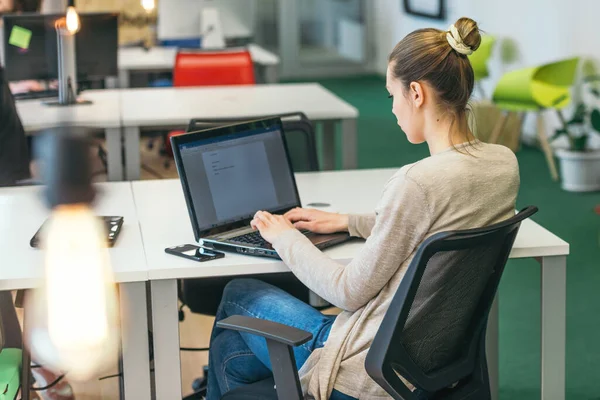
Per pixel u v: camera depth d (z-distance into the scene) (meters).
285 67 11.63
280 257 2.30
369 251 2.06
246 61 5.74
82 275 2.29
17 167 3.98
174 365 2.40
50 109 4.75
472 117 2.17
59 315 2.34
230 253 2.43
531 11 7.26
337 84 10.96
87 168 3.02
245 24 7.23
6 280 2.25
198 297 3.05
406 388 2.00
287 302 2.34
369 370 1.98
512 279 4.40
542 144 6.43
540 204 5.73
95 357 2.97
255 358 2.35
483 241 1.92
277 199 2.72
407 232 2.02
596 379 3.37
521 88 6.22
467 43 2.06
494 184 2.08
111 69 5.49
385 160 7.07
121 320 2.35
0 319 2.40
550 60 7.04
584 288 4.29
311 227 2.55
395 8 10.73
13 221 2.75
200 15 7.05
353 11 11.61
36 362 2.91
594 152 6.05
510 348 3.65
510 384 3.34
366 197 3.05
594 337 3.74
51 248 2.45
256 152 2.69
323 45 11.67
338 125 8.16
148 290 2.67
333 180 3.32
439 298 2.00
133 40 7.68
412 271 1.87
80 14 5.36
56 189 2.90
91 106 4.83
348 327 2.11
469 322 2.16
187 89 5.48
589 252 4.80
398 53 2.11
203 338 3.68
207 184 2.53
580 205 5.70
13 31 5.14
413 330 2.02
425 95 2.08
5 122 3.95
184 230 2.66
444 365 2.13
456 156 2.06
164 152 7.10
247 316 2.17
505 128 7.09
